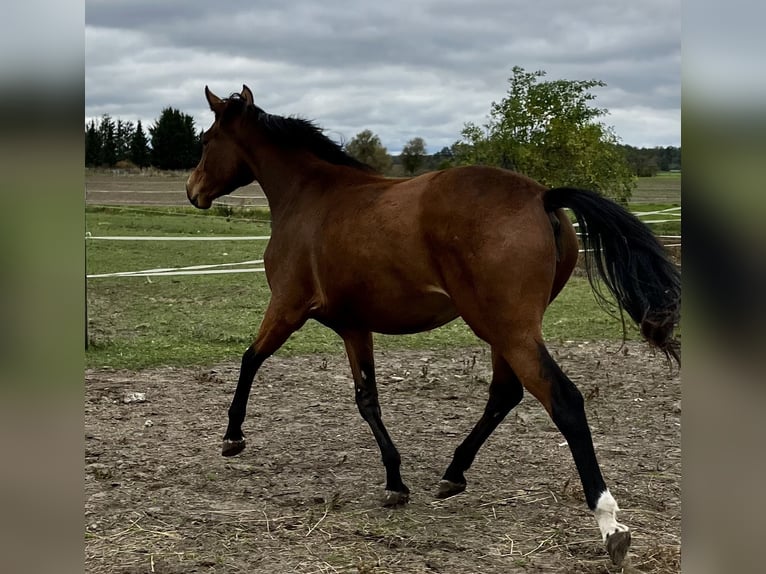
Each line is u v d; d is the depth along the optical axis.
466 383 6.42
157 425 5.18
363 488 4.00
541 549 3.17
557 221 3.25
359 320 3.71
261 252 16.44
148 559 3.06
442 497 3.83
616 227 3.01
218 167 4.53
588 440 2.90
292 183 4.10
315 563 3.03
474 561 3.05
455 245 3.16
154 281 12.28
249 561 3.05
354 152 24.61
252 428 5.17
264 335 3.96
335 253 3.57
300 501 3.79
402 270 3.35
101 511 3.60
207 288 11.62
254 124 4.33
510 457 4.51
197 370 6.77
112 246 16.89
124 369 6.75
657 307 2.94
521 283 3.04
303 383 6.41
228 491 3.94
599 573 2.92
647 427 5.15
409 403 5.82
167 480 4.10
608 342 8.08
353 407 5.73
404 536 3.31
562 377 2.97
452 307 3.43
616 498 3.78
